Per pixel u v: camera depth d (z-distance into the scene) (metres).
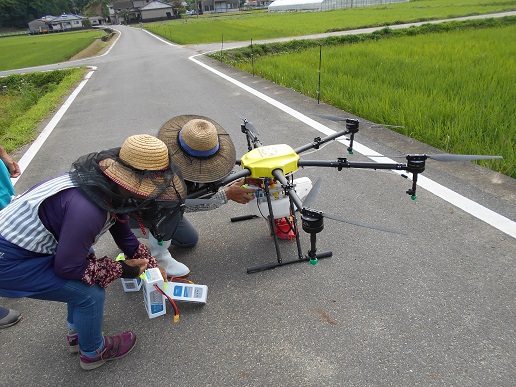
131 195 1.94
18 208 1.95
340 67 10.88
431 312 2.65
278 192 3.19
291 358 2.41
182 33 35.78
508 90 7.03
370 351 2.41
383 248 3.32
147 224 2.32
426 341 2.44
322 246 3.42
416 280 2.94
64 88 12.41
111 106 9.31
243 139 6.19
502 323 2.52
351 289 2.91
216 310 2.83
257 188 3.16
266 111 7.61
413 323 2.57
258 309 2.80
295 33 28.55
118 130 7.32
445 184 4.23
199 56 18.16
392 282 2.94
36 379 2.42
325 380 2.25
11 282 1.98
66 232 1.91
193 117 3.14
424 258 3.16
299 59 13.58
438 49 13.77
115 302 2.98
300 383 2.25
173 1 106.38
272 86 9.84
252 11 88.12
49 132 7.55
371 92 7.66
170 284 2.82
